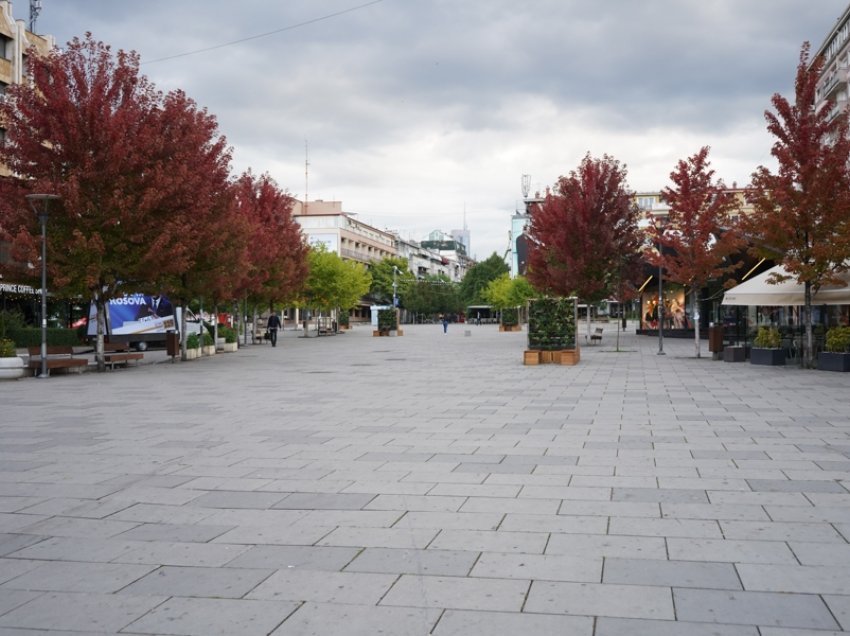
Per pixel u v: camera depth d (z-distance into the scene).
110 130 21.00
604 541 5.14
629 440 9.31
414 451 8.73
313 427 10.73
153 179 21.83
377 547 5.10
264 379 19.38
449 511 6.00
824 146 19.98
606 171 33.47
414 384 17.55
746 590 4.20
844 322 30.59
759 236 21.38
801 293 20.88
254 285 35.94
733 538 5.17
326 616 3.95
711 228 25.59
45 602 4.21
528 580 4.41
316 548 5.10
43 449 9.06
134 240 21.50
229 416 12.02
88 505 6.38
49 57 22.09
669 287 46.94
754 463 7.76
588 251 32.88
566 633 3.67
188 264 23.02
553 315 23.88
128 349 34.03
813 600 4.04
